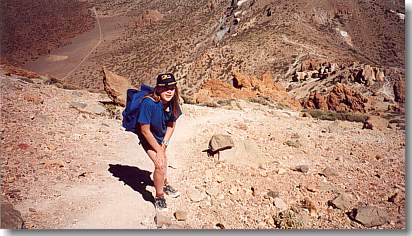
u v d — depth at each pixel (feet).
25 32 542.16
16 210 17.67
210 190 22.04
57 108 35.27
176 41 492.95
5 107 32.55
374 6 476.95
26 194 19.88
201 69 311.06
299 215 20.42
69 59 494.18
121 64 453.17
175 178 23.41
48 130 29.01
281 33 364.17
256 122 41.11
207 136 32.09
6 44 497.05
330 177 25.71
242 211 20.51
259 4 471.62
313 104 132.26
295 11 431.84
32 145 25.77
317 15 441.27
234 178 23.82
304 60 297.33
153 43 507.30
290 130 38.29
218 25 502.38
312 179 24.88
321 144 33.86
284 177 24.79
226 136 27.09
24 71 56.75
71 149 26.35
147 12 603.67
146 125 18.62
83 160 24.80
